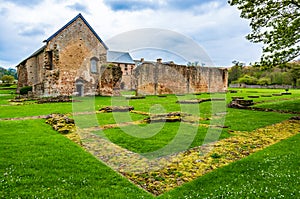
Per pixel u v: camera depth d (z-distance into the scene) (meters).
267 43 13.62
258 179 4.33
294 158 5.40
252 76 61.94
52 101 19.88
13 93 34.88
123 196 3.80
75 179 4.39
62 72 27.81
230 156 5.86
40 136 7.61
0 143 6.67
